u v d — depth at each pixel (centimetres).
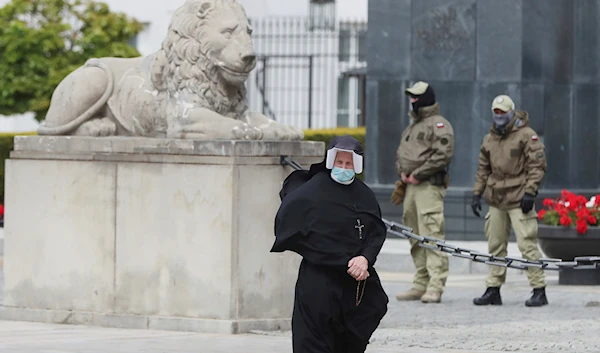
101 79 3309
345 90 9012
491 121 5491
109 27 8075
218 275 3048
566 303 3900
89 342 2894
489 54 5500
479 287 4394
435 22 5569
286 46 9306
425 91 3944
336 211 2203
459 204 5497
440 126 3919
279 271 3097
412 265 4975
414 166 3919
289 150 3116
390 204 5669
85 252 3212
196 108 3159
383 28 5662
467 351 2850
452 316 3569
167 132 3192
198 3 3192
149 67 3303
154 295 3127
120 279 3169
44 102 7781
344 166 2203
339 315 2212
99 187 3192
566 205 4362
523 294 4103
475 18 5509
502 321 3450
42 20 8050
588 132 5559
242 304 3055
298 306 2222
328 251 2191
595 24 5556
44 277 3266
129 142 3153
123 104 3281
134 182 3148
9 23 7850
